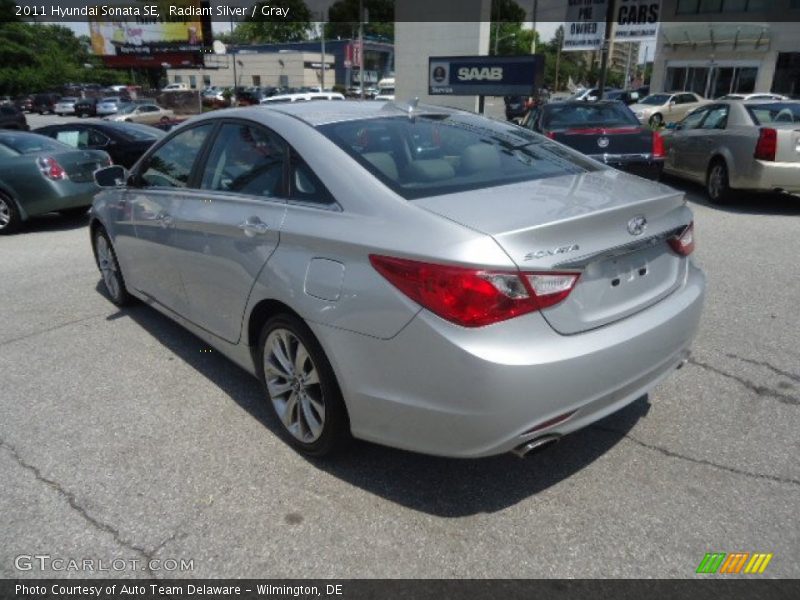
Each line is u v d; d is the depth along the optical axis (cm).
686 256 297
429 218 241
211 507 270
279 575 234
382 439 259
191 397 364
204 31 5609
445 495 275
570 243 234
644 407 341
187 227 355
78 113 4434
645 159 832
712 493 272
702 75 3141
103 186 437
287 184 299
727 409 338
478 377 222
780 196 945
